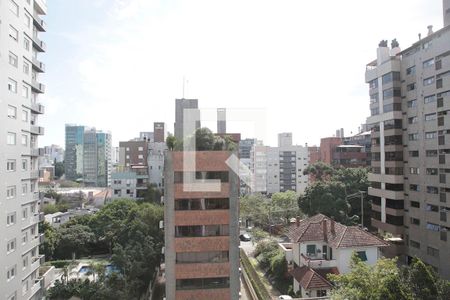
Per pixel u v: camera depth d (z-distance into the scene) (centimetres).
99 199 8069
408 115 4200
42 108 3447
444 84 3578
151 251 3719
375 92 4791
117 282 3222
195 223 2733
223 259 2741
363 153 8288
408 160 4197
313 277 2981
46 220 5522
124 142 8512
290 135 9869
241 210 5925
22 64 2927
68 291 3294
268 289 3512
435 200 3688
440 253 3591
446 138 3541
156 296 3625
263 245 4350
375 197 4859
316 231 3519
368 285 1911
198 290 2698
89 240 5112
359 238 3247
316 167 6906
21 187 2931
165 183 2741
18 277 2827
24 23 2966
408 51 4209
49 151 17812
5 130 2628
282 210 5841
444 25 3691
